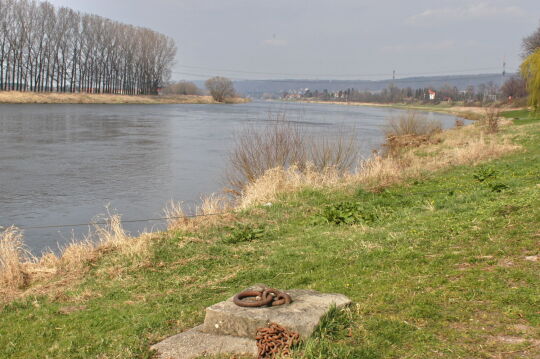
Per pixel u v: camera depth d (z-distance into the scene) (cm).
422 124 3797
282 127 1989
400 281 615
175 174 2295
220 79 13812
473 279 583
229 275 773
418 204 1147
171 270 827
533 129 2909
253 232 998
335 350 435
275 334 466
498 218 836
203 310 624
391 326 484
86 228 1444
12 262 871
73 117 5369
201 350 489
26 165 2422
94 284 793
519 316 478
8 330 630
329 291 622
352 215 1055
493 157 1880
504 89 9275
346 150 2148
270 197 1336
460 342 441
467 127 3897
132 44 11156
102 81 10525
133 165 2520
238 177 2083
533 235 719
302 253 833
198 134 4081
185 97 12425
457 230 807
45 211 1623
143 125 4831
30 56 8550
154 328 577
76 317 653
